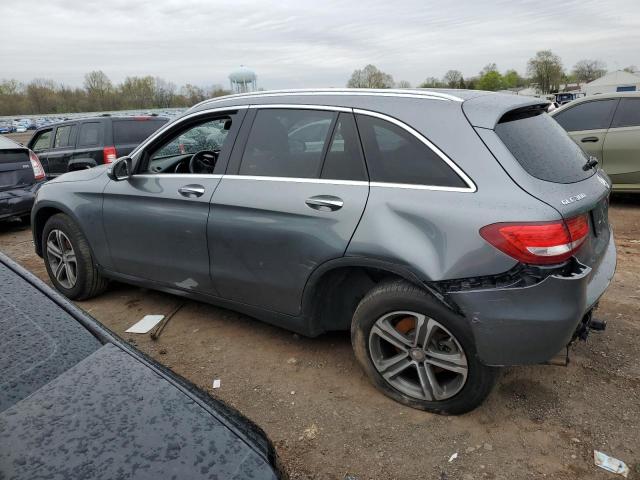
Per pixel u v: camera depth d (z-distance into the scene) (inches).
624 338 137.3
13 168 286.5
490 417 107.1
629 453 96.0
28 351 58.6
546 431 102.6
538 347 92.3
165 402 52.9
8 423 48.9
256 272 123.8
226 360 133.3
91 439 47.6
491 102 105.8
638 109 276.2
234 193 125.6
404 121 105.8
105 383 54.7
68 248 172.1
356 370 126.3
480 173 96.0
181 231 136.0
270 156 123.7
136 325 153.9
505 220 90.7
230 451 48.2
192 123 143.1
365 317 109.9
